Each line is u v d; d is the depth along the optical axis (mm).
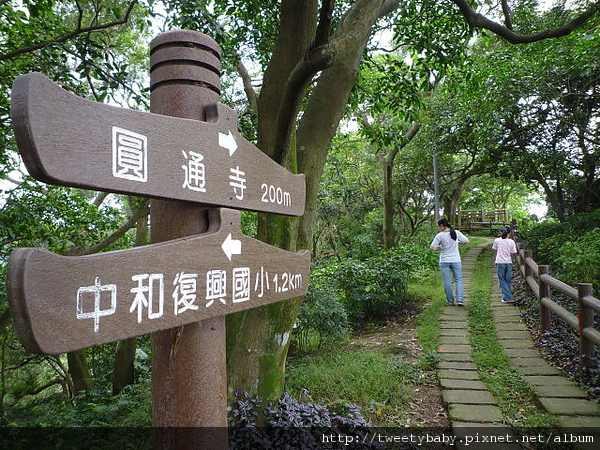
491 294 8266
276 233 3412
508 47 10320
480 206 30016
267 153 3496
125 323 1098
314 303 5359
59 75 4516
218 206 1477
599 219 11273
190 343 1439
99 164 1053
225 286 1471
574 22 4391
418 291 8789
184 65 1476
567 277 7191
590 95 10797
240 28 5562
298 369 4285
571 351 4754
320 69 2203
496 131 11180
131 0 4520
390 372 4332
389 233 14453
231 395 3211
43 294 922
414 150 15664
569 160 12750
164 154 1241
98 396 6078
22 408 7855
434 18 5914
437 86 13203
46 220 5355
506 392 3939
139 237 8320
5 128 4512
